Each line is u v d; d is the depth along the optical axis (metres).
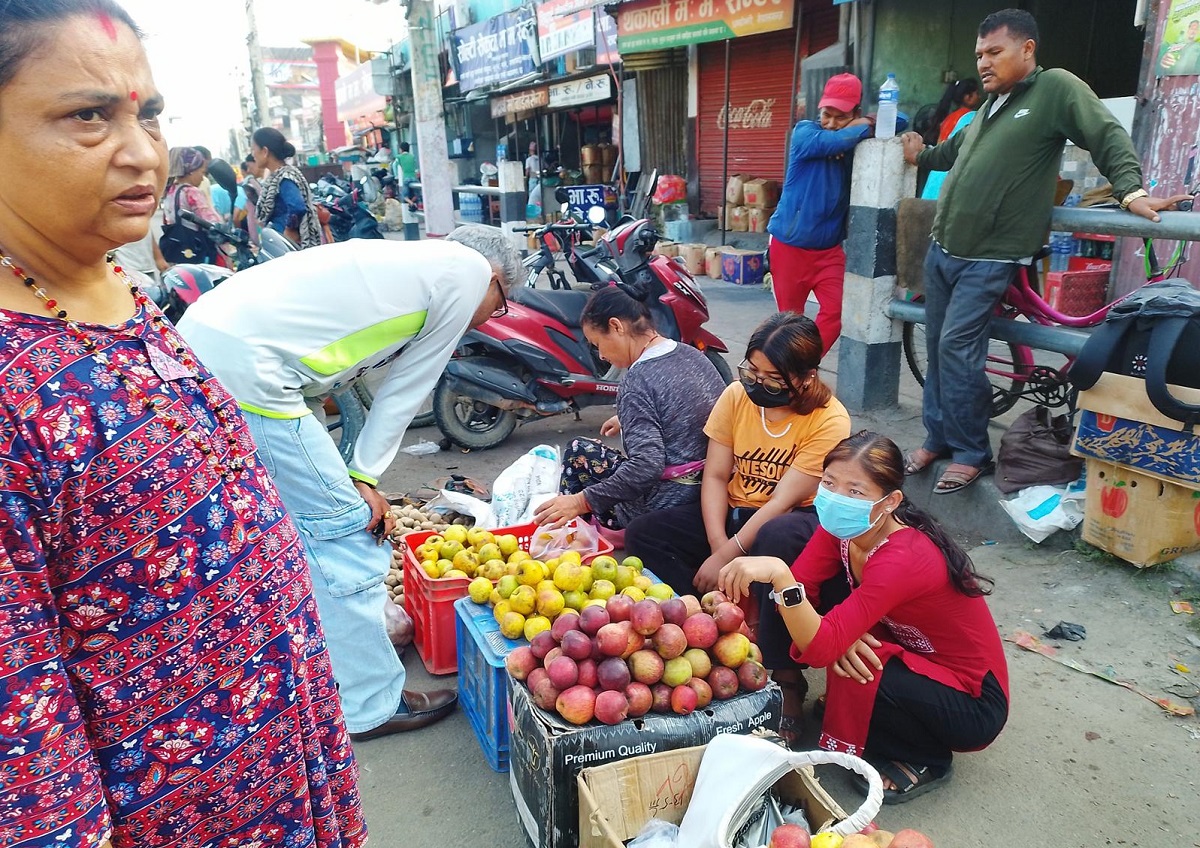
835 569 2.61
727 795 1.87
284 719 1.31
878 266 5.14
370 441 2.69
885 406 5.50
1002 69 3.61
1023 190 3.68
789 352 2.81
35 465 1.00
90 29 0.99
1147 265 3.94
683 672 2.21
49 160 0.99
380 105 25.25
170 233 6.44
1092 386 3.30
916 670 2.40
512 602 2.60
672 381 3.33
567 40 12.78
